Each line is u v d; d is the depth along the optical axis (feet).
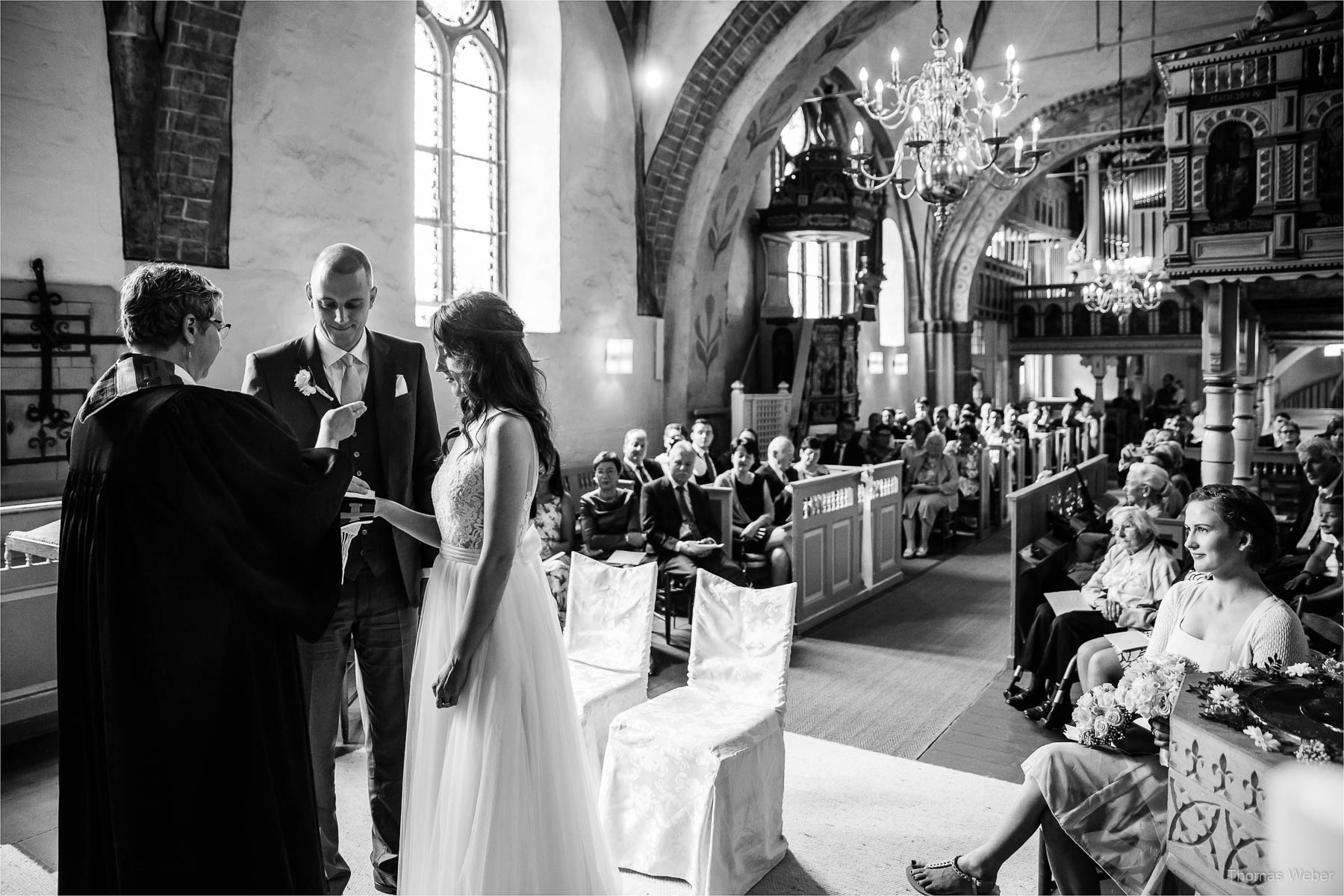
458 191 29.76
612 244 32.78
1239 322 24.35
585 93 31.27
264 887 6.55
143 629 6.33
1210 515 9.53
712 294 36.99
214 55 20.13
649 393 34.96
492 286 31.01
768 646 11.57
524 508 7.99
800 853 11.36
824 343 45.47
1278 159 21.26
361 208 24.21
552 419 8.58
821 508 23.75
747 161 35.70
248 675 6.61
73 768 6.63
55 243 18.03
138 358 6.86
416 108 28.19
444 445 8.75
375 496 8.35
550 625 8.46
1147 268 57.57
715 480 26.94
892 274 62.03
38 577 15.74
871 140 54.34
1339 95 20.48
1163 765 8.39
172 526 6.40
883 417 46.06
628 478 24.06
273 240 22.04
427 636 8.32
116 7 18.61
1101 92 54.60
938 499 32.83
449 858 7.64
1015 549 18.95
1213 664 9.48
